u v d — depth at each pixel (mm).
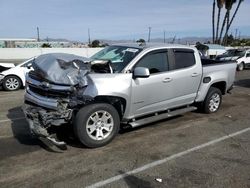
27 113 5191
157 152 5078
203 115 7586
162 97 6141
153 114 6195
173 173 4316
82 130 4969
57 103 4852
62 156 4824
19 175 4172
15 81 11664
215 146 5426
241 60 21812
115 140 5598
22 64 11938
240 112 8023
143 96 5727
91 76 5039
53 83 4926
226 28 40219
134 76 5441
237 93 11258
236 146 5445
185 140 5703
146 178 4152
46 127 4895
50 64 5070
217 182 4074
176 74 6328
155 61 5980
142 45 6168
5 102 8984
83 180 4062
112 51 6195
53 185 3914
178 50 6484
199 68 6930
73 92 4836
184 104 6781
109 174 4246
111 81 5172
